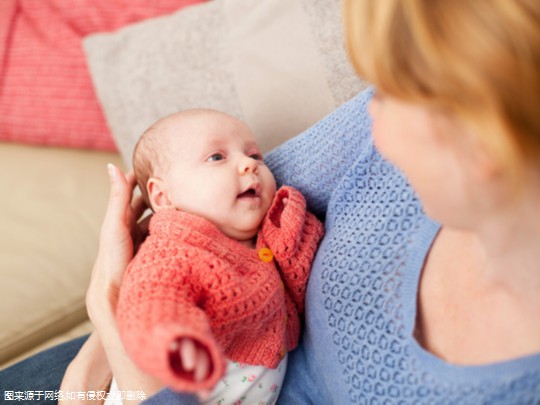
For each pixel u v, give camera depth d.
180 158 0.88
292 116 1.08
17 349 1.18
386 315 0.62
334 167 0.81
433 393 0.54
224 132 0.90
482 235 0.48
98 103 1.49
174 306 0.60
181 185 0.87
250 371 0.74
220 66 1.15
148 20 1.28
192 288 0.69
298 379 0.81
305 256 0.78
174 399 0.67
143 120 1.22
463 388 0.51
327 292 0.71
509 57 0.35
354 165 0.75
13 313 1.19
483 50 0.35
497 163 0.38
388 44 0.39
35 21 1.55
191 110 0.95
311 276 0.76
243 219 0.85
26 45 1.54
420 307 0.60
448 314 0.57
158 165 0.90
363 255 0.68
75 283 1.26
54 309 1.23
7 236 1.32
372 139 0.73
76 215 1.37
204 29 1.18
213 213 0.85
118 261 0.79
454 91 0.37
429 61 0.37
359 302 0.65
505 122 0.36
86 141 1.54
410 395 0.56
